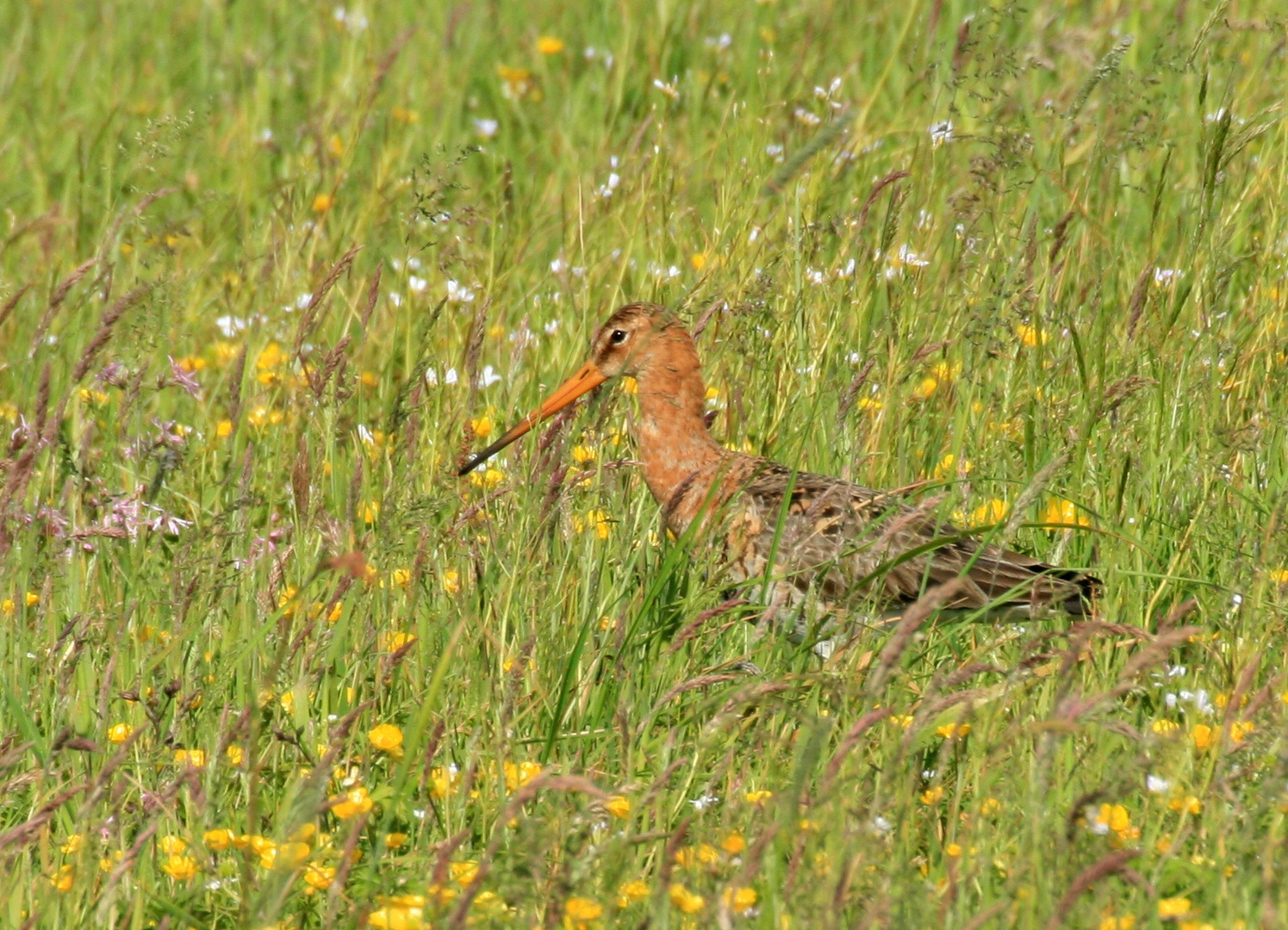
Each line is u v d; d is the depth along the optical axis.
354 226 16.72
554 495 10.25
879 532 11.30
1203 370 12.37
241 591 10.18
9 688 9.19
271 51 22.06
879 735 8.55
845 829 7.07
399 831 8.60
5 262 17.19
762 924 6.78
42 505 11.15
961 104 17.20
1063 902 6.14
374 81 17.48
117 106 18.41
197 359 14.59
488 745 9.02
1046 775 7.61
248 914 6.97
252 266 15.84
